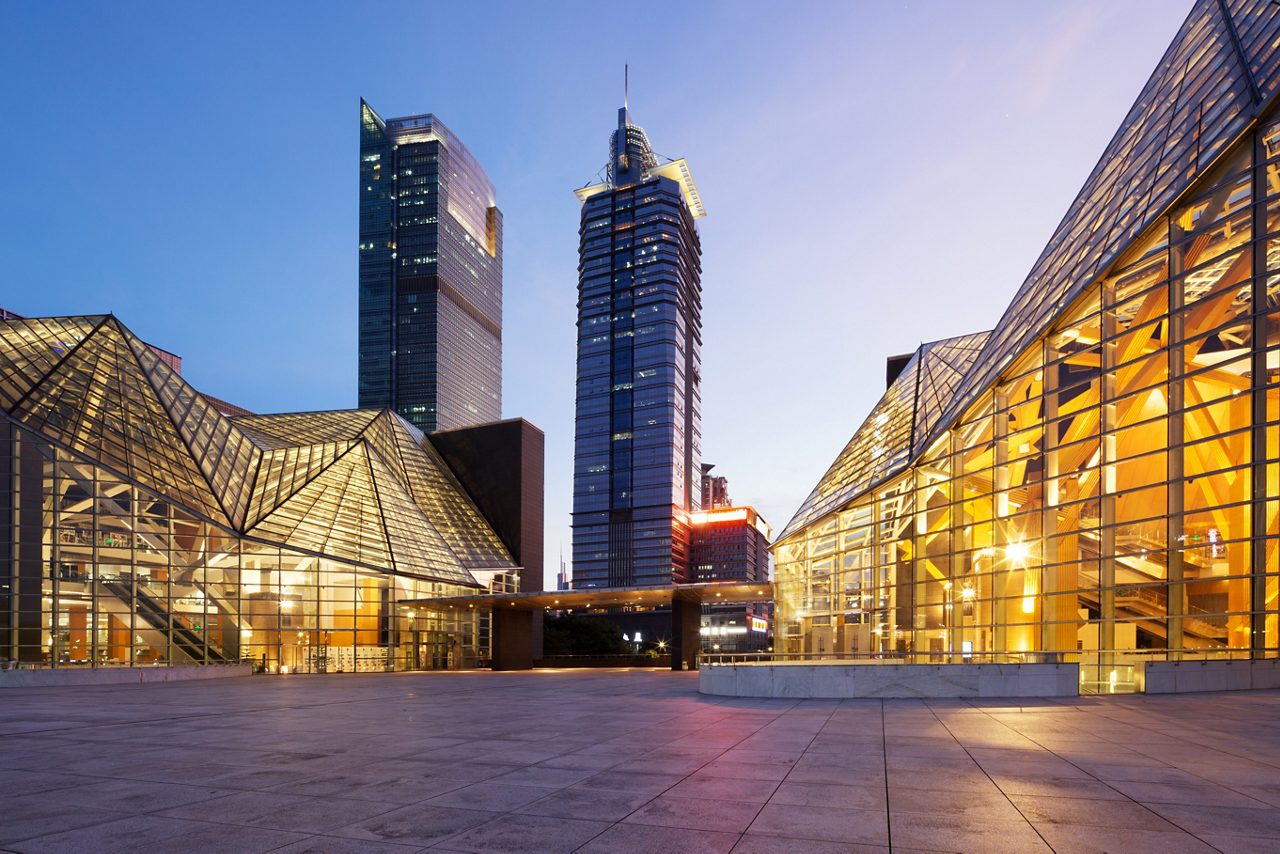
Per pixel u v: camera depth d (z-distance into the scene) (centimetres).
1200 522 2558
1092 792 922
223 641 5000
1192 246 2688
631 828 788
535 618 8500
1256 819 794
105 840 777
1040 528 3167
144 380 5603
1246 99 2586
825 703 2061
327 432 8244
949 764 1112
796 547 5600
